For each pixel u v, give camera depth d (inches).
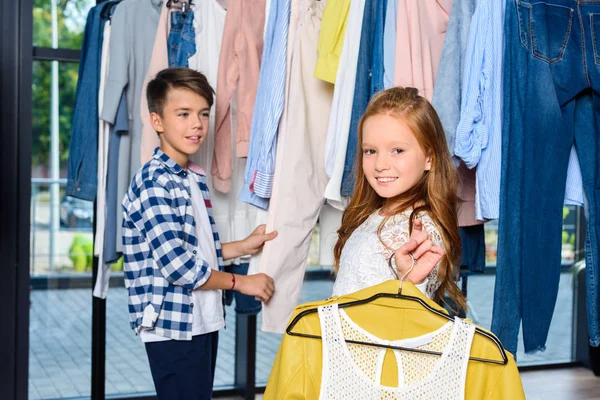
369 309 44.7
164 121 76.8
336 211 84.4
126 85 92.2
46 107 111.8
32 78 108.6
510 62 71.4
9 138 106.3
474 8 72.3
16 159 106.8
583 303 145.4
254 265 83.3
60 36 111.3
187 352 73.7
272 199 79.5
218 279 74.5
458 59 71.7
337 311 44.9
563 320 146.1
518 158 70.9
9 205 106.7
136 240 75.0
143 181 74.2
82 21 112.3
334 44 75.0
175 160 77.6
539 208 72.1
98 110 96.1
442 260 53.7
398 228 53.7
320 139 79.9
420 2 75.2
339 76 74.0
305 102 79.0
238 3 84.7
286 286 80.4
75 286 115.3
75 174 96.2
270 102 77.3
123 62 90.6
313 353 45.2
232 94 85.7
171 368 73.1
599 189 75.2
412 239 47.1
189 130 76.2
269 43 79.1
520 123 71.1
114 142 94.0
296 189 79.1
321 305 46.1
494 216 71.2
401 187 53.6
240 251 80.8
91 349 115.2
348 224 59.1
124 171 93.4
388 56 73.7
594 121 75.5
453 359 43.1
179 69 77.7
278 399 44.5
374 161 54.2
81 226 114.9
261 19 86.8
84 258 115.3
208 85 78.2
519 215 71.1
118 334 118.3
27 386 109.0
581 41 72.8
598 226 75.2
